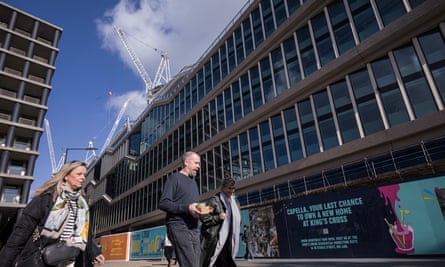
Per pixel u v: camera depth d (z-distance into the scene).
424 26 13.18
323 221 11.22
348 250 10.23
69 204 2.74
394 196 9.60
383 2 15.27
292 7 21.20
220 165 24.98
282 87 20.45
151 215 34.03
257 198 19.77
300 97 18.59
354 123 15.28
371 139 13.97
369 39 15.07
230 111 25.44
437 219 8.57
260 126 21.58
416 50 13.44
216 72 29.33
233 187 3.99
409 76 13.52
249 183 20.64
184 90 35.06
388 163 13.13
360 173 14.16
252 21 25.27
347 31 16.81
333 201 11.13
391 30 14.13
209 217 3.71
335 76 16.69
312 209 11.73
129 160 46.34
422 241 8.66
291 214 12.41
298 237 11.87
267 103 20.72
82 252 2.79
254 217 13.89
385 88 14.35
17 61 35.72
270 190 18.98
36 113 35.53
